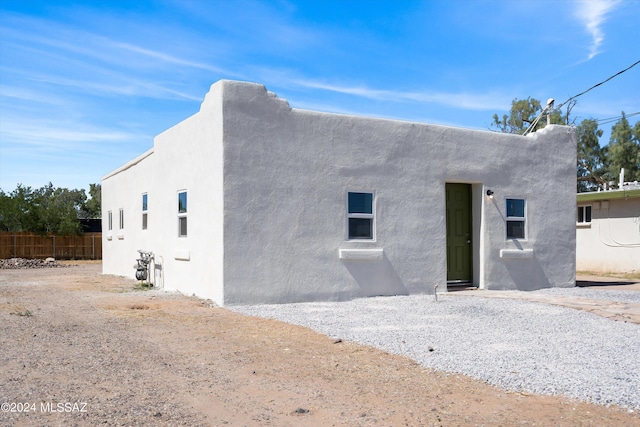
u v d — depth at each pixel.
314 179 12.21
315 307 11.15
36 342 7.74
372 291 12.75
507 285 14.68
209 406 5.12
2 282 17.64
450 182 14.41
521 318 9.65
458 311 10.49
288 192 11.91
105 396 5.34
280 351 7.26
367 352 7.18
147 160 16.44
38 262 30.27
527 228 15.12
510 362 6.52
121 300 12.26
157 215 15.38
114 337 8.15
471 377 6.00
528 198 15.18
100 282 17.16
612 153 42.97
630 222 22.45
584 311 10.41
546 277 15.36
